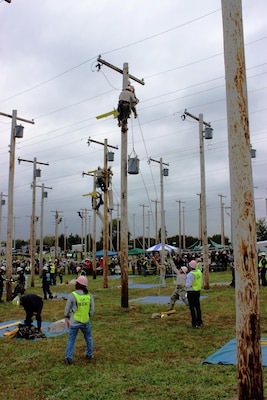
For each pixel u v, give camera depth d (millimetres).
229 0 5996
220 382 6656
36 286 30562
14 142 20875
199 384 6609
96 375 7387
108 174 28031
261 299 16719
